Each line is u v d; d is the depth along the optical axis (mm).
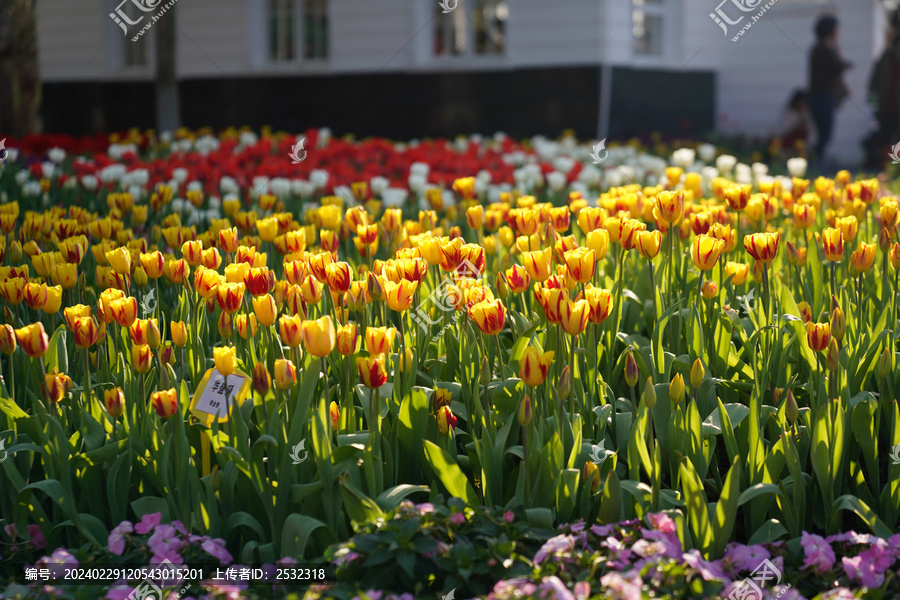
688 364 2631
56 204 5148
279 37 13023
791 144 11227
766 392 2711
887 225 3119
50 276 2711
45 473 2275
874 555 1973
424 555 1950
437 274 2967
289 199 4980
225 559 2025
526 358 2039
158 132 9828
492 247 3221
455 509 2029
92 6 13344
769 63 12016
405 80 12227
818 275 3199
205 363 2641
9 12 9617
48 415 2170
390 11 12156
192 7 13094
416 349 2674
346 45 12523
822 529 2334
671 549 1940
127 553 2105
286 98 12836
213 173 5609
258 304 2221
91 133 13562
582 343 2678
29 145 7734
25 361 2625
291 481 2182
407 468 2350
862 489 2361
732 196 3133
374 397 2168
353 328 2143
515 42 11531
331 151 7031
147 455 2246
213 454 2361
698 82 12180
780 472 2242
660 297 2730
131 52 13383
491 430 2342
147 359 2264
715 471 2459
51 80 13664
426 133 12250
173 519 2174
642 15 11797
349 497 2037
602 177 6277
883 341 2631
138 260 2818
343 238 3516
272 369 2432
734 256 3486
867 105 11242
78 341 2230
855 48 11484
